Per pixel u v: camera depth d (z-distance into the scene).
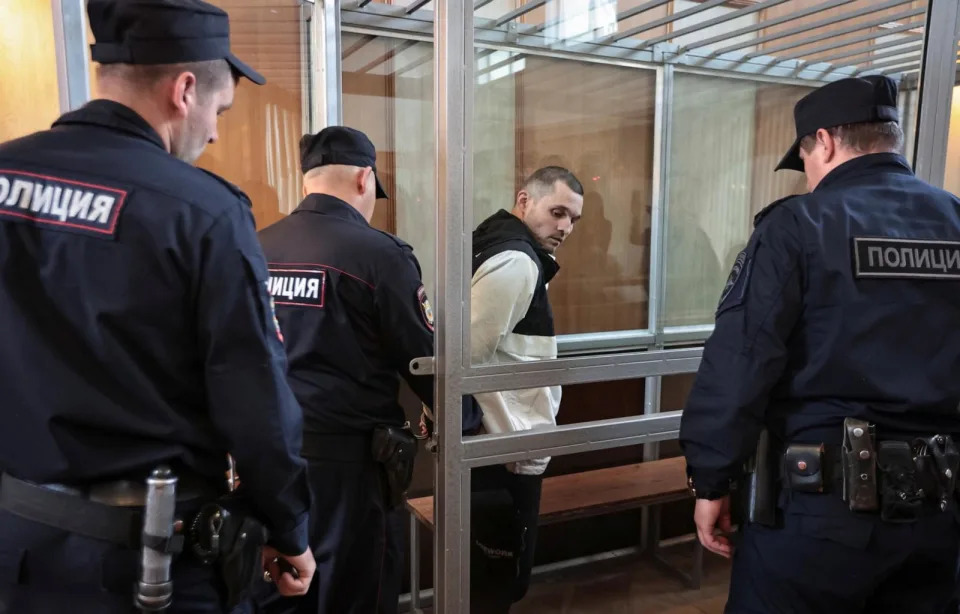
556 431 1.48
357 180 1.64
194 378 0.93
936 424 1.22
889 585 1.25
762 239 1.25
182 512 0.92
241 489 1.01
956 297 1.21
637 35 1.95
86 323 0.84
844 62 2.04
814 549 1.19
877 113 1.29
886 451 1.17
